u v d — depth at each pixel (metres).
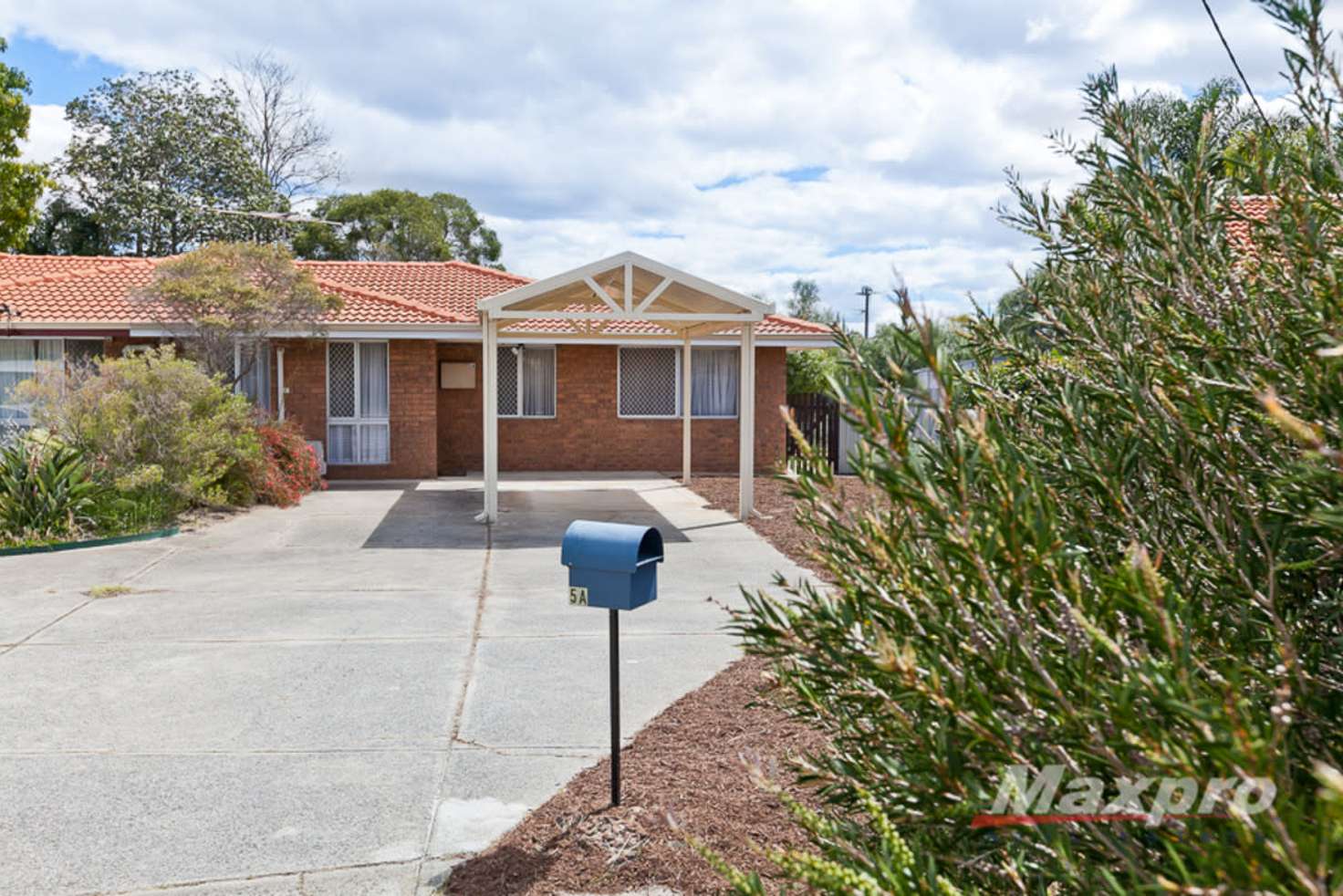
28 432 14.01
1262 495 1.64
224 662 7.12
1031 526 1.34
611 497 17.28
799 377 27.08
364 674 6.80
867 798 1.48
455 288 23.98
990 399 2.09
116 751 5.39
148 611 8.70
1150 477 1.82
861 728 1.79
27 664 7.05
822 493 1.60
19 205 34.34
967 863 1.52
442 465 22.05
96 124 44.72
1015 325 2.21
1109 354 1.93
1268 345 1.70
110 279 20.78
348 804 4.70
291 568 10.75
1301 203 1.73
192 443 14.16
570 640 7.72
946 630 1.42
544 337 19.83
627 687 6.48
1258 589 1.62
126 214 42.78
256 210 44.25
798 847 4.05
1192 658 1.29
